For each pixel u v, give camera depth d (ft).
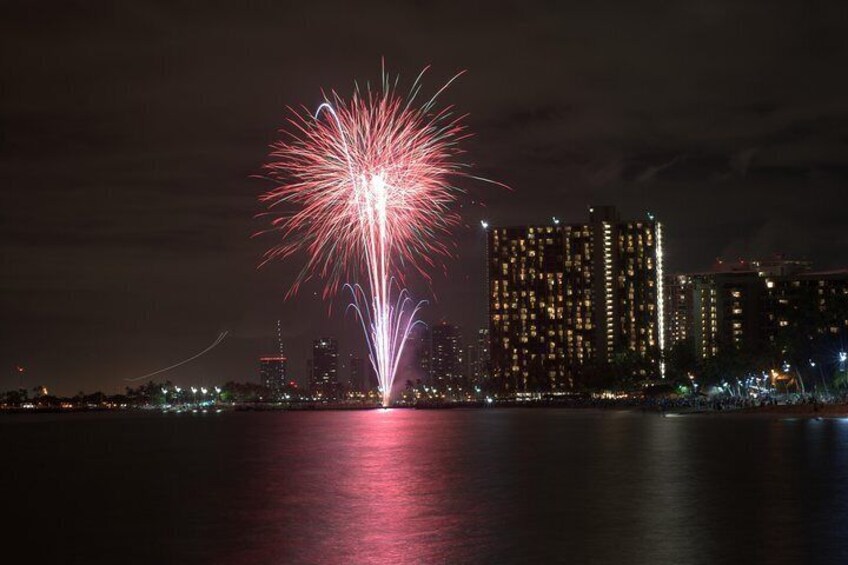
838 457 292.61
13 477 302.04
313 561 146.82
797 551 144.77
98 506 219.41
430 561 144.66
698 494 211.41
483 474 274.98
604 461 304.71
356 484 255.29
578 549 150.20
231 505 214.69
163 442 526.16
